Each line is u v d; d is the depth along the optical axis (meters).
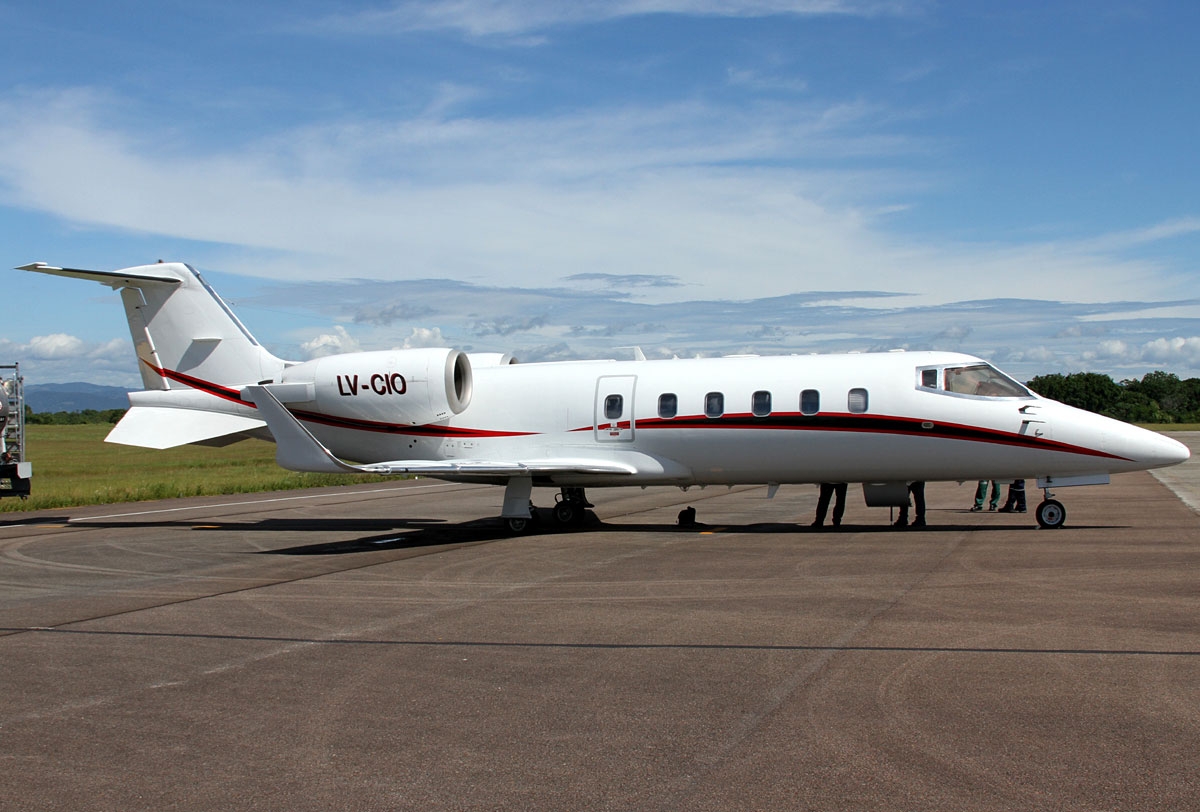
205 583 12.88
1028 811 4.91
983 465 16.47
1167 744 5.80
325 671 8.02
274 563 14.73
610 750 5.95
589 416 18.28
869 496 17.62
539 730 6.36
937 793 5.15
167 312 20.95
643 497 27.39
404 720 6.65
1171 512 19.30
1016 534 15.93
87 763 5.94
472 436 19.08
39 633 9.78
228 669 8.15
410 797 5.30
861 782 5.32
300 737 6.34
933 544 14.84
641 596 10.95
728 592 11.03
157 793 5.43
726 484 18.14
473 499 28.08
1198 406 142.00
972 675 7.32
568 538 17.09
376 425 19.61
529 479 18.36
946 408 16.44
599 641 8.80
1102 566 12.22
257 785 5.52
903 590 10.84
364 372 19.42
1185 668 7.39
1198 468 35.56
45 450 74.31
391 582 12.55
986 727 6.16
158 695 7.41
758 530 17.75
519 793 5.32
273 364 20.34
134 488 32.53
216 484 34.78
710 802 5.12
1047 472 16.34
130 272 20.91
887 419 16.62
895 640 8.48
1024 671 7.40
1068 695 6.78
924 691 6.95
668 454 17.88
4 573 14.12
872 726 6.23
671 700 6.93
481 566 13.77
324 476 39.91
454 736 6.29
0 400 24.80
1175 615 9.23
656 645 8.58
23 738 6.44
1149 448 15.84
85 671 8.20
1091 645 8.14
